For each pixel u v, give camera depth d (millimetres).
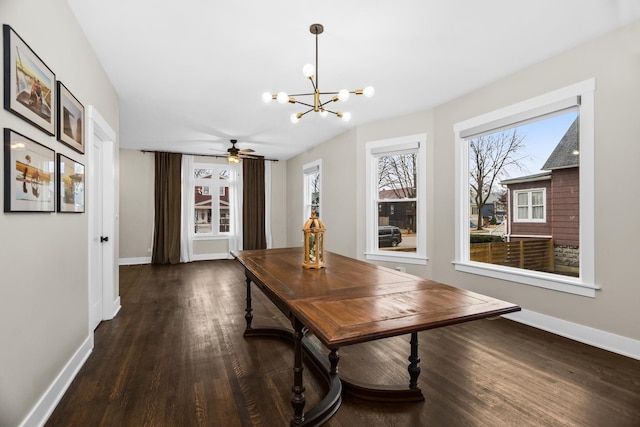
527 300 3080
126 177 6578
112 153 3334
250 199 7547
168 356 2465
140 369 2258
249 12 2189
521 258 3273
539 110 2924
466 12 2213
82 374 2184
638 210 2332
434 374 2186
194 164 7117
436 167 4074
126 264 6598
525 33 2477
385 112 4273
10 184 1399
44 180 1745
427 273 4168
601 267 2535
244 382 2100
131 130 5156
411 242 4441
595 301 2576
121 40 2533
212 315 3438
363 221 4801
